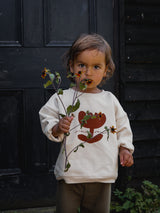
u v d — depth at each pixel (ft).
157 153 7.56
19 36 6.75
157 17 7.36
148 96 7.39
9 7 6.67
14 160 6.86
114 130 4.40
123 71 7.13
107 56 4.83
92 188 4.62
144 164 7.47
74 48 4.73
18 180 6.87
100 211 4.63
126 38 7.19
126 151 4.76
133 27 7.23
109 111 4.77
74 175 4.43
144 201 6.83
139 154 7.41
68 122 4.08
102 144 4.58
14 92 6.79
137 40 7.25
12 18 6.71
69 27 6.97
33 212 6.72
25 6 6.71
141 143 7.45
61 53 6.95
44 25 6.82
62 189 4.59
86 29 7.04
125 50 7.20
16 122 6.83
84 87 4.11
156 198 6.82
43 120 4.63
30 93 6.84
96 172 4.48
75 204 4.61
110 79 7.14
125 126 4.90
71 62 4.94
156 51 7.41
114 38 7.14
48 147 6.98
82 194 4.65
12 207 6.87
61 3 6.89
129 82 7.29
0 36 6.68
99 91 4.97
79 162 4.47
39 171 6.96
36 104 6.87
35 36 6.81
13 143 6.84
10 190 6.84
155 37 7.37
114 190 7.27
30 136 6.88
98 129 4.61
